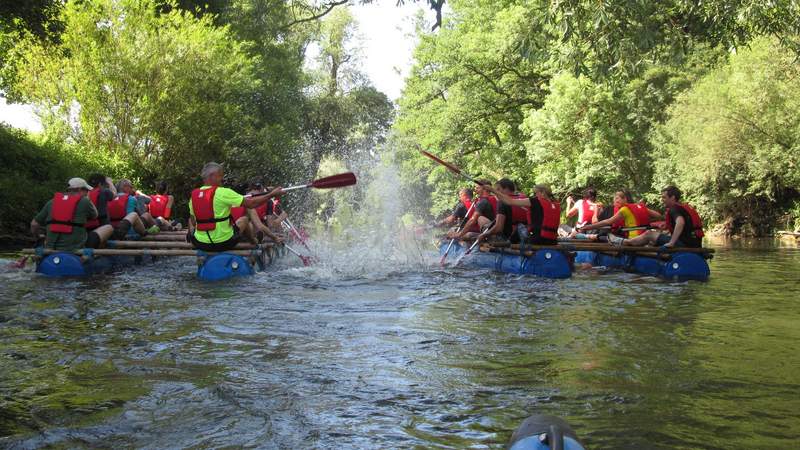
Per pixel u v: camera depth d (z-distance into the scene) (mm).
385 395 3430
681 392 3484
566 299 6723
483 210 10430
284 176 28484
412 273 8805
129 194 10188
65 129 20891
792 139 23156
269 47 33500
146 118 21344
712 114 23891
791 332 5090
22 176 16562
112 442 2791
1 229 15328
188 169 23844
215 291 7012
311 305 6156
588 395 3432
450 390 3514
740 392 3484
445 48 27016
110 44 21094
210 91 23156
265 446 2756
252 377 3738
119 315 5586
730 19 11703
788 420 3051
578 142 25250
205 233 8203
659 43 11977
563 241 10141
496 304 6352
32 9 17000
